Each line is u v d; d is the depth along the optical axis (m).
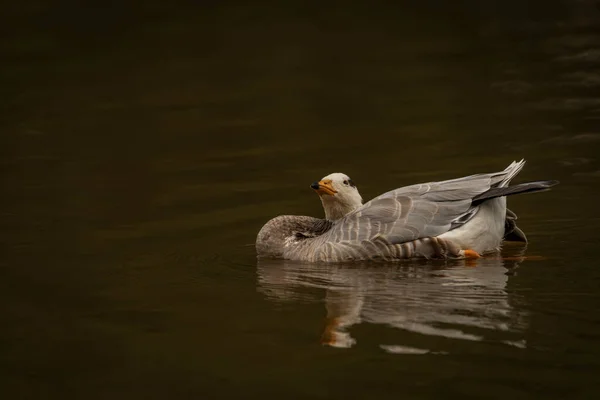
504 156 19.09
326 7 34.88
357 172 18.72
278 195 17.48
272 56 29.09
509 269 12.65
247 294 12.23
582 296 11.41
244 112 23.97
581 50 27.58
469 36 30.25
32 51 29.98
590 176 17.34
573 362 9.54
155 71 27.92
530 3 33.38
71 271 13.48
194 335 10.89
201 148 21.08
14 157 20.70
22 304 12.14
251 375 9.73
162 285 12.76
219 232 15.36
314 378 9.57
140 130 22.66
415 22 32.50
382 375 9.52
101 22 33.03
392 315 11.11
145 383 9.66
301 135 21.83
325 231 14.27
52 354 10.52
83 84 26.72
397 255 13.05
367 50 29.33
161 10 34.53
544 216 15.25
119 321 11.44
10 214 16.69
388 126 22.08
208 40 31.02
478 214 13.20
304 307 11.64
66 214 16.66
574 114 21.83
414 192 13.52
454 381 9.28
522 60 27.09
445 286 12.07
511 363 9.59
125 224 15.96
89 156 20.64
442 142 20.47
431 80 25.80
